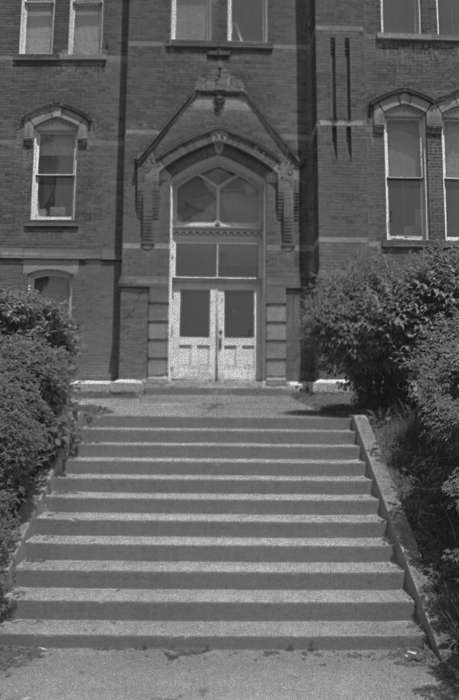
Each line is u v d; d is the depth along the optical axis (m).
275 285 15.04
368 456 7.69
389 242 15.01
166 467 7.62
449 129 15.71
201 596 5.81
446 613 5.38
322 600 5.73
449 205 15.51
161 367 14.66
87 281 15.19
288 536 6.61
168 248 15.01
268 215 15.20
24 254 15.20
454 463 6.50
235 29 16.03
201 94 15.25
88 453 7.94
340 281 10.08
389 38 15.64
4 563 5.88
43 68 15.74
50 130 15.72
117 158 15.55
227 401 12.48
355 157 14.97
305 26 15.89
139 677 4.88
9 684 4.76
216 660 5.17
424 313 8.99
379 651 5.33
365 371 9.57
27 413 6.39
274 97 15.60
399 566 6.16
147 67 15.48
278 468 7.62
